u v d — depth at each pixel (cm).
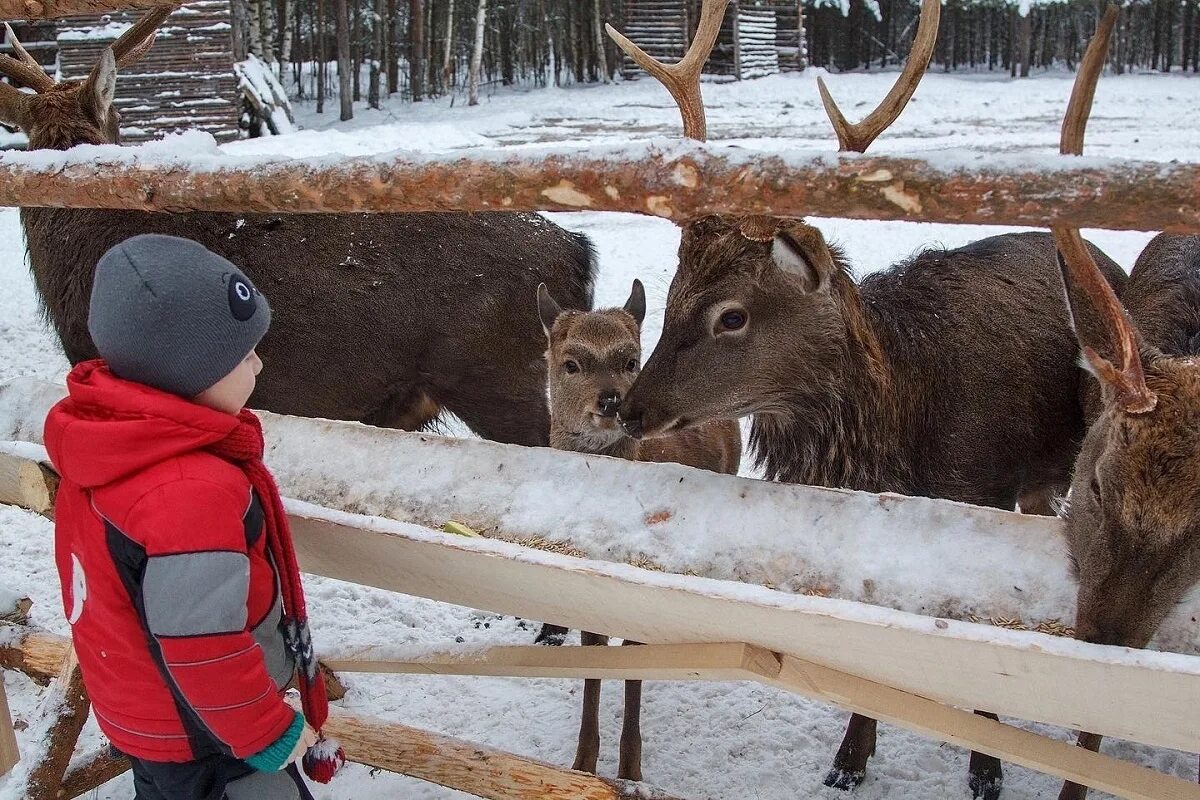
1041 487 427
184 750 226
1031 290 415
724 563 248
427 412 526
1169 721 199
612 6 3042
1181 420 229
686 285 346
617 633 256
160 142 294
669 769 394
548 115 2353
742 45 2811
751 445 392
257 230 479
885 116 265
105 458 206
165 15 532
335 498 293
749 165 206
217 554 204
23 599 367
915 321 385
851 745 380
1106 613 227
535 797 300
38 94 497
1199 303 351
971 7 3272
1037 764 229
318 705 255
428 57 2966
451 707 432
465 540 251
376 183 243
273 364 486
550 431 516
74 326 496
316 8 3055
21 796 306
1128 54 3206
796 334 345
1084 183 182
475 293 495
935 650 209
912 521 245
